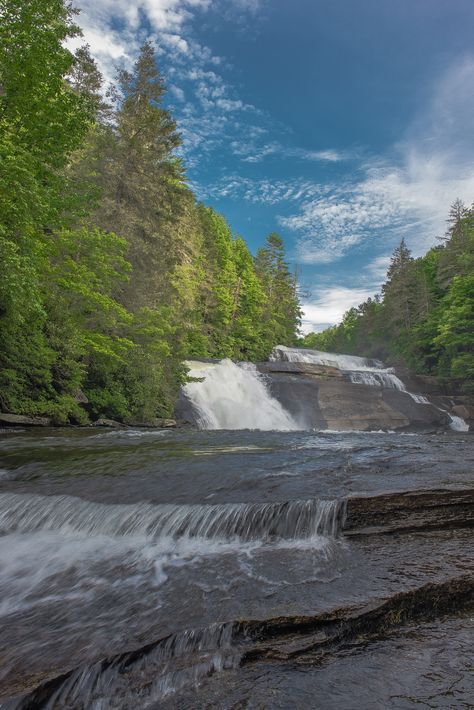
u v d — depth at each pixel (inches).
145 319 896.9
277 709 106.2
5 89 527.8
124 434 572.4
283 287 3019.2
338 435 583.8
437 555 192.4
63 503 248.7
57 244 672.4
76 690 112.1
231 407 1148.5
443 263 2153.1
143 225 1090.1
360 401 1272.1
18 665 117.6
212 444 458.6
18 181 461.4
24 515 239.5
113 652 122.4
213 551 198.7
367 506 228.2
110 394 816.9
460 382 1675.7
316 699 109.9
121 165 1103.6
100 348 748.0
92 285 724.0
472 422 1364.4
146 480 285.3
